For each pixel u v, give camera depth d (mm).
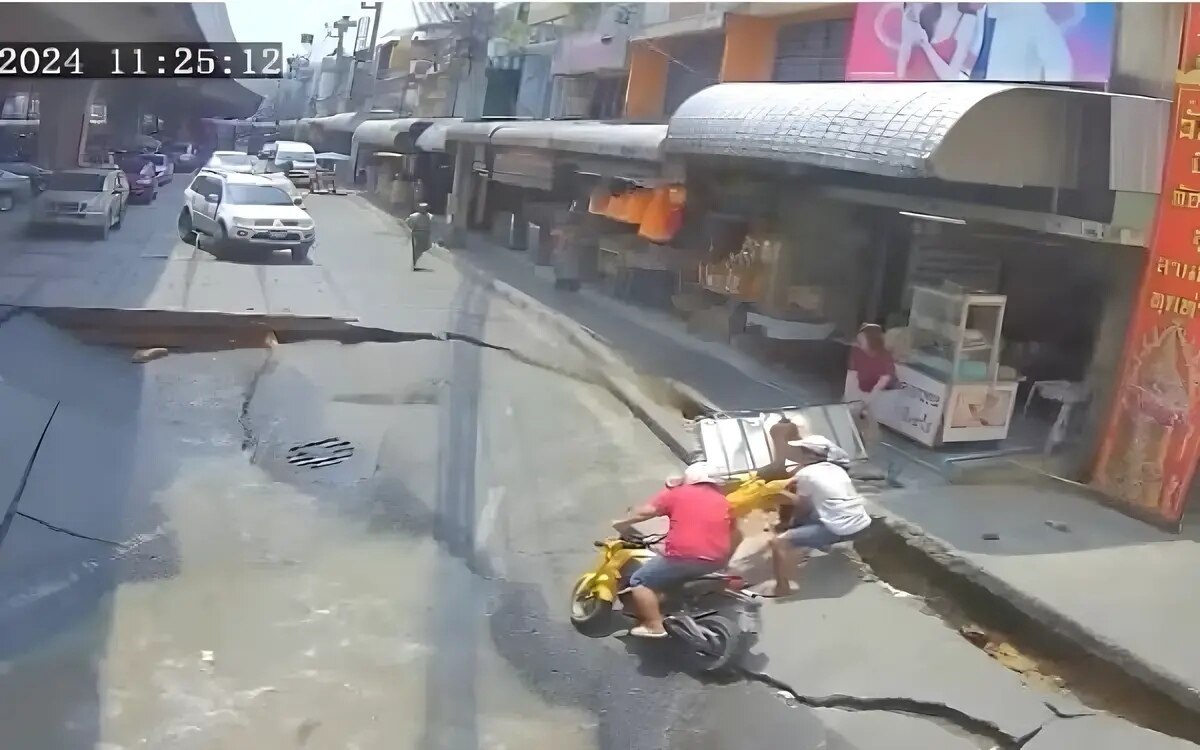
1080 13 7473
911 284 8734
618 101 15328
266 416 9367
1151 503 6801
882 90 8398
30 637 5508
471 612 6016
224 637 5633
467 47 16953
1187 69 6730
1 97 15281
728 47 12281
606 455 8508
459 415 9391
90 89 15227
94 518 7047
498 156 16578
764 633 5684
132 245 15070
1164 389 6809
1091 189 7199
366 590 6254
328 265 14406
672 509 5660
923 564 6246
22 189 14891
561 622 5906
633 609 5625
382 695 5156
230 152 17016
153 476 7828
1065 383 7840
